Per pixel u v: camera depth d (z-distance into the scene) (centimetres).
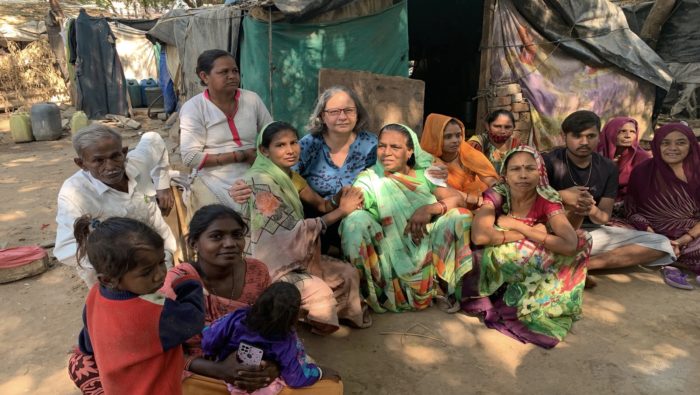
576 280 340
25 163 939
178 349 190
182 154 392
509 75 705
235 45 716
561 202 340
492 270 350
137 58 1908
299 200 344
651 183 426
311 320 309
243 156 396
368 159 401
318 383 231
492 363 302
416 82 574
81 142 266
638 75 721
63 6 2008
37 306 379
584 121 383
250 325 208
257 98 416
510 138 491
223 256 231
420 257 359
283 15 616
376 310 358
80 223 233
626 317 349
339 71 545
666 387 277
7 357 313
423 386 282
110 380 174
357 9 633
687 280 398
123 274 165
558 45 699
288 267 313
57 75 1742
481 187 434
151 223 310
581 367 296
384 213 357
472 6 995
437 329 340
